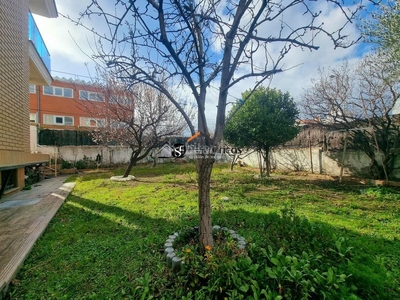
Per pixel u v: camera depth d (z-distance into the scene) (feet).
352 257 6.40
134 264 7.13
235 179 24.00
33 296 5.82
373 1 6.23
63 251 8.20
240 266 5.43
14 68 17.66
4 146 15.69
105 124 28.37
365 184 20.54
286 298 4.63
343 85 21.63
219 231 8.61
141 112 25.31
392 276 5.85
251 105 23.22
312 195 16.57
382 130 20.12
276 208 13.12
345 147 21.93
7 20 16.22
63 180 27.53
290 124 23.03
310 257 6.05
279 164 32.17
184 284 5.83
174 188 19.54
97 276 6.60
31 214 12.50
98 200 15.97
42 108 44.11
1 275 6.37
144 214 12.41
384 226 10.26
